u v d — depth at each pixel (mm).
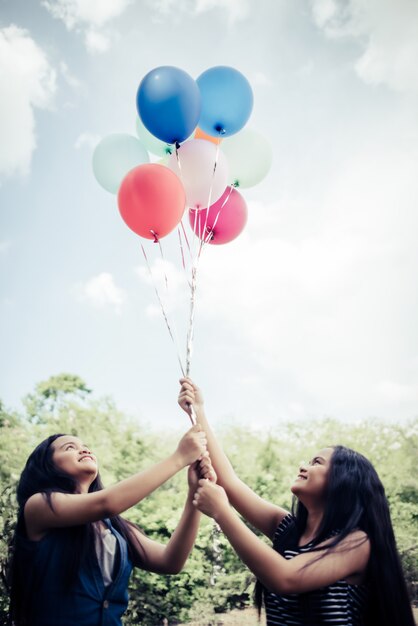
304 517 1810
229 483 1969
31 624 1625
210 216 2486
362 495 1688
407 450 4129
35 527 1702
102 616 1647
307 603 1555
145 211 2230
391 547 1646
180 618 3494
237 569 3615
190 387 2125
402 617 1576
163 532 3643
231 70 2441
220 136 2477
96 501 1661
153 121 2273
